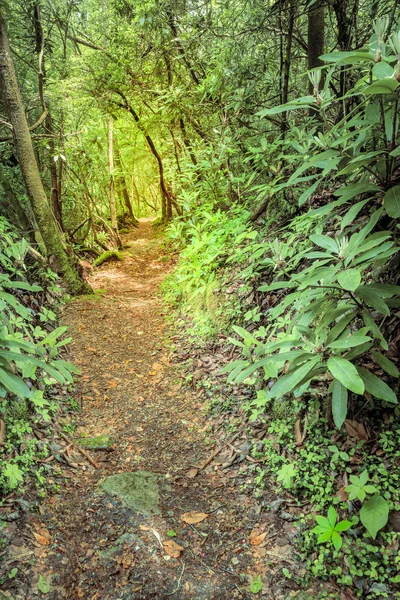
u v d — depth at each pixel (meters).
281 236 4.39
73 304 5.89
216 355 4.14
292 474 2.43
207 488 2.68
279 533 2.26
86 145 9.48
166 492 2.65
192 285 5.77
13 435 2.79
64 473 2.76
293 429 2.82
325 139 2.51
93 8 8.35
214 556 2.19
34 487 2.52
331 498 2.26
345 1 3.39
